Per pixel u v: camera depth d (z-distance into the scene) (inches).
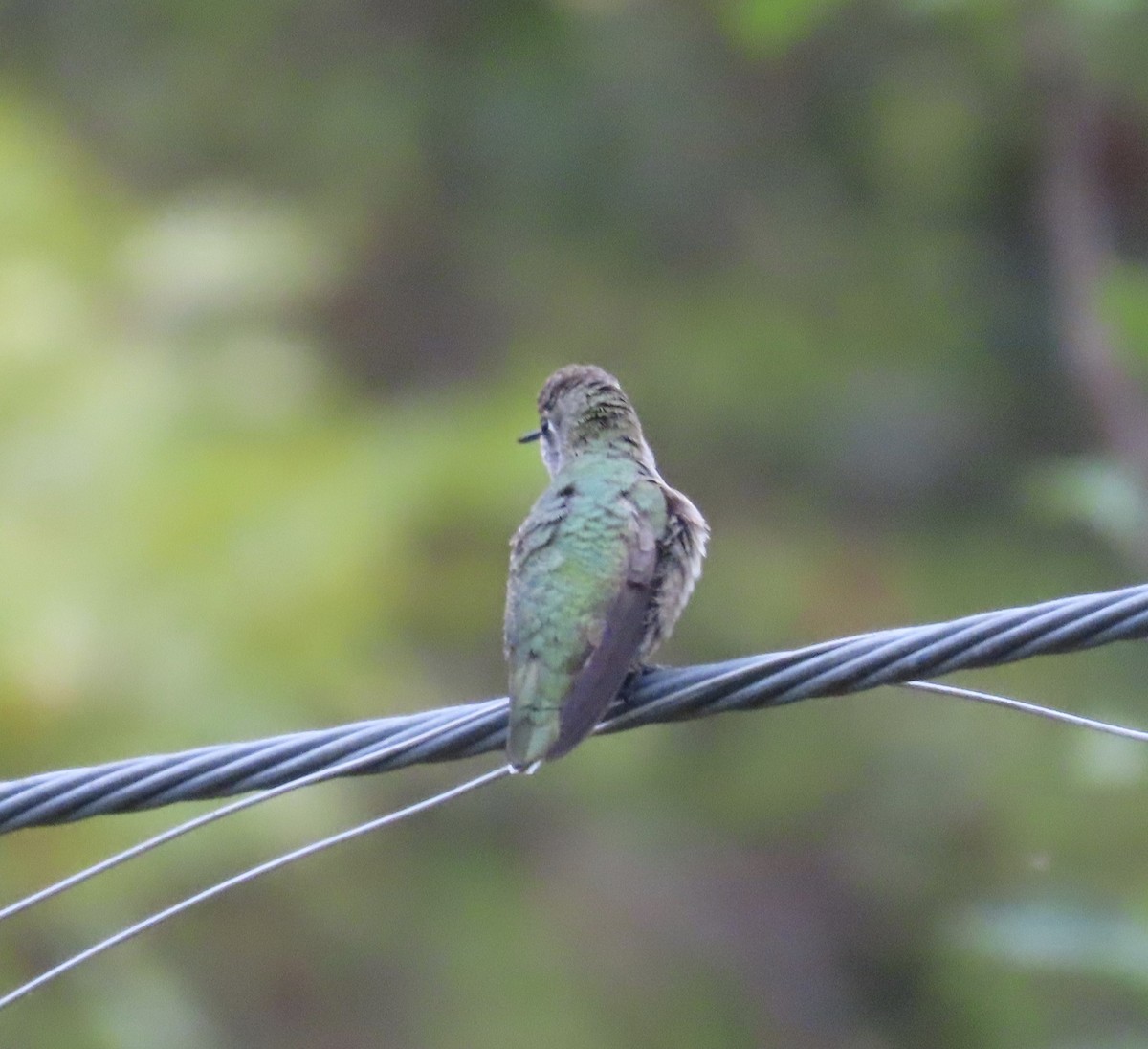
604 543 304.0
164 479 459.5
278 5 756.0
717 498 744.3
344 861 571.5
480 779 278.8
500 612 608.1
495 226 761.6
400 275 754.8
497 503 531.5
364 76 753.6
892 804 703.1
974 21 646.5
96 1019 440.1
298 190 742.5
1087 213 722.2
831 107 780.6
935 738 705.0
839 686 276.8
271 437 496.1
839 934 722.8
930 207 790.5
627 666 293.3
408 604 566.6
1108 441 602.2
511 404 547.8
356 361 742.5
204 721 432.8
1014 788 674.8
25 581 434.6
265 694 442.0
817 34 770.8
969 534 758.5
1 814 276.8
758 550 727.7
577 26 767.1
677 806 709.9
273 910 556.4
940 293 784.3
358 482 490.3
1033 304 786.2
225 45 749.9
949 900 679.1
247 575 455.2
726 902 714.2
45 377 471.8
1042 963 402.0
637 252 775.1
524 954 607.5
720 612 711.1
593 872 687.1
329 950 562.9
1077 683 691.4
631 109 769.6
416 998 581.0
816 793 711.1
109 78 742.5
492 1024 588.4
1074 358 639.8
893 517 754.2
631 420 347.9
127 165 729.0
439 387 740.7
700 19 774.5
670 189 773.3
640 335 757.9
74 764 423.8
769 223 780.6
